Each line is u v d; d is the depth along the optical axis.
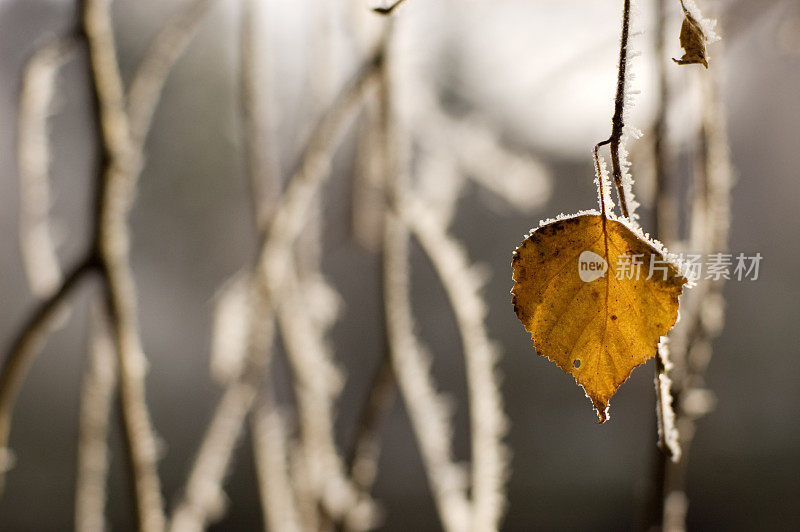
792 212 4.34
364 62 1.12
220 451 1.18
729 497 6.69
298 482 1.20
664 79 0.92
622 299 0.70
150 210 7.27
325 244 1.55
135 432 1.06
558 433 7.95
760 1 1.23
